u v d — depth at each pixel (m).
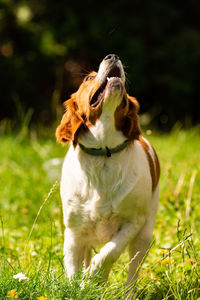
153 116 19.34
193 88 19.66
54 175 10.41
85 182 5.45
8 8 18.72
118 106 5.34
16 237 7.75
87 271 5.08
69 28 18.89
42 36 18.88
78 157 5.55
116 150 5.44
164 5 20.41
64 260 5.59
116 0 20.03
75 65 19.25
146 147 6.12
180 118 19.98
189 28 20.42
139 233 5.82
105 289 4.97
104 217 5.47
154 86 19.88
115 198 5.41
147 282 5.46
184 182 9.25
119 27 19.48
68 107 5.61
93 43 19.16
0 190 10.18
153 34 19.92
